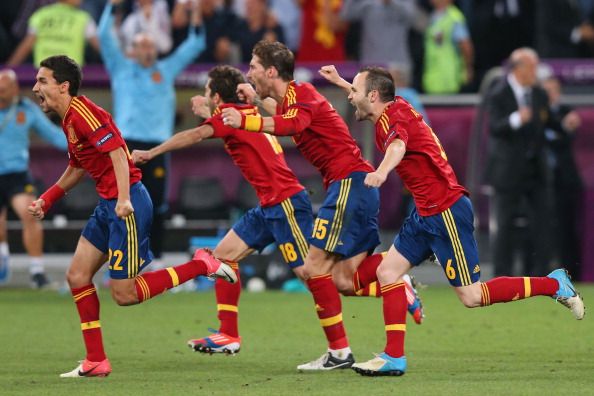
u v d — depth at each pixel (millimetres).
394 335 27469
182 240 52875
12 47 56188
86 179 53062
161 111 48438
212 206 53000
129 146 48094
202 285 51656
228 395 24641
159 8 56312
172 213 53312
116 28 54719
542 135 49688
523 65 49344
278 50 28484
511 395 24422
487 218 51781
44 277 50125
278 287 50969
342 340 28984
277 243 30469
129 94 48062
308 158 29625
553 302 45531
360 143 51406
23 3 56375
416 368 28984
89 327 27797
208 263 28672
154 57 48281
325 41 57469
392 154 26281
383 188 51312
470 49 56781
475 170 51500
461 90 56688
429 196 27344
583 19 59281
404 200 51156
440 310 42875
